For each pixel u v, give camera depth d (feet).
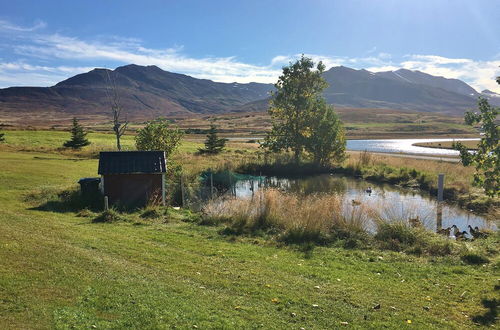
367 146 261.85
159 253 35.22
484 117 27.81
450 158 146.41
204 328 20.38
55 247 32.94
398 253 39.70
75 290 23.86
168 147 96.84
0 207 55.52
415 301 26.40
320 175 132.77
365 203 54.80
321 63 143.54
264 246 41.68
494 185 28.86
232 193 82.33
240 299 25.05
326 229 46.03
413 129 475.72
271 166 136.98
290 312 23.47
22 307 20.93
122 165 69.36
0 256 28.50
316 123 142.72
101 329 19.48
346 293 27.22
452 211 74.08
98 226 47.73
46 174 86.89
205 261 33.47
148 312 21.66
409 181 107.24
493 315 24.27
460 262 36.63
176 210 63.41
